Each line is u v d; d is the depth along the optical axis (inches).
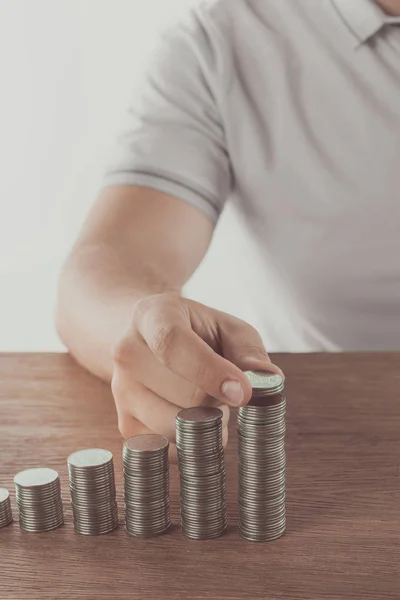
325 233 61.4
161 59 61.4
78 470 32.7
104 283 46.3
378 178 59.7
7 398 46.1
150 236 53.7
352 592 28.2
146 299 36.3
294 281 63.4
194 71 60.7
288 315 65.2
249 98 60.7
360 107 59.2
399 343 62.9
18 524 34.3
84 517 33.0
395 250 60.8
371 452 38.4
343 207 60.6
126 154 57.9
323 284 62.7
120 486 36.6
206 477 31.7
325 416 42.3
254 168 61.2
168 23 64.4
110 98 141.4
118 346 35.8
